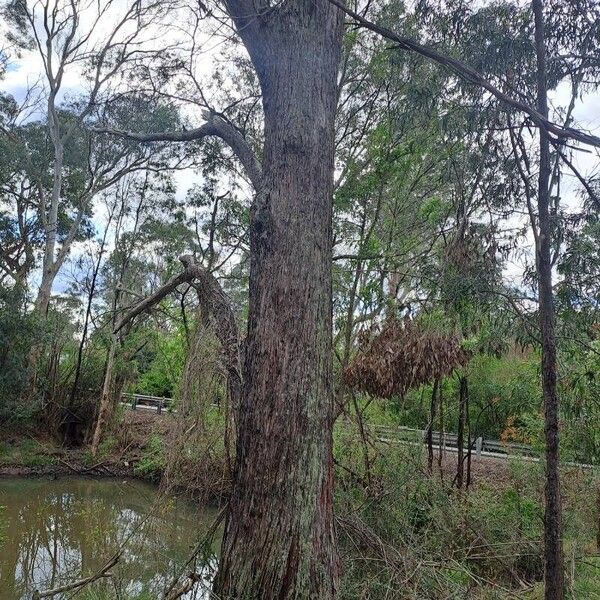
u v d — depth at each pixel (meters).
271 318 4.88
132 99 17.80
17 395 17.16
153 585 6.46
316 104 5.34
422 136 9.42
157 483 15.44
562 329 4.99
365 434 8.89
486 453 13.54
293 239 5.01
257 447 4.68
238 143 6.34
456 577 6.55
